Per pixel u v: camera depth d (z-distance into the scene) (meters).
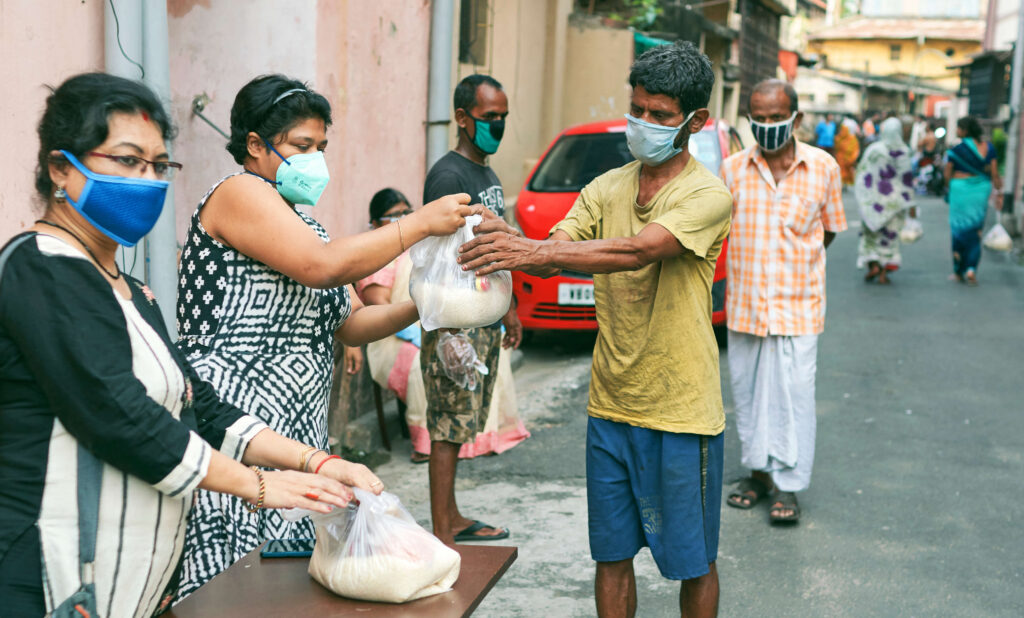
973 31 55.16
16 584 1.62
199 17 5.05
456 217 2.24
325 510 1.82
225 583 1.99
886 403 6.61
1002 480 5.16
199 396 1.96
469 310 2.52
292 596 1.92
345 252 2.21
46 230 1.67
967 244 11.51
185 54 5.09
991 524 4.57
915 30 55.34
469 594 1.93
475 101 3.95
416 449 5.30
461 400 3.94
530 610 3.69
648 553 4.26
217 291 2.33
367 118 5.66
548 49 10.71
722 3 19.81
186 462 1.68
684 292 2.76
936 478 5.19
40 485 1.63
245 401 2.30
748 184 4.47
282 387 2.36
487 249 2.49
